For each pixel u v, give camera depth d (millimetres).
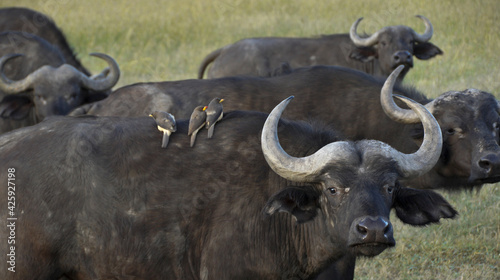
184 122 19453
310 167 16078
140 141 18609
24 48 38406
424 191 17344
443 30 59000
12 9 45312
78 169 17953
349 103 26625
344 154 15969
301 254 18484
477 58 51812
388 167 15930
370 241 14969
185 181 18250
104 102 29391
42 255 17844
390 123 25859
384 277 25719
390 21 63469
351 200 15633
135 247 18047
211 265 17984
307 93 27078
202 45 65625
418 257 27125
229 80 28188
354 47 45719
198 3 79438
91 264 18281
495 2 61438
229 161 18438
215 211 18141
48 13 77625
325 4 74125
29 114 36844
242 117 19328
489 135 23141
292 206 16938
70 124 18953
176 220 18094
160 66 58125
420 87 46031
